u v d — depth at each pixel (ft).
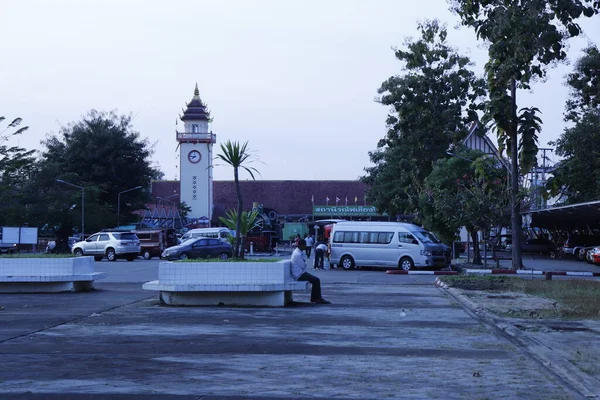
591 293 72.49
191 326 47.34
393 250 125.39
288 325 48.14
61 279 74.84
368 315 54.54
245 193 394.52
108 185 287.48
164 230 193.06
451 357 35.53
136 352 36.58
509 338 42.75
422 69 190.80
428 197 147.54
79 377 29.94
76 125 297.12
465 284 83.61
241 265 60.85
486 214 122.52
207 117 367.45
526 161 116.06
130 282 93.91
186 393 27.02
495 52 112.47
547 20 107.45
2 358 34.60
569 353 35.86
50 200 236.84
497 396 26.76
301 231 280.10
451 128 191.11
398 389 27.91
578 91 187.93
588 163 191.93
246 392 27.27
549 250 218.38
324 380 29.63
